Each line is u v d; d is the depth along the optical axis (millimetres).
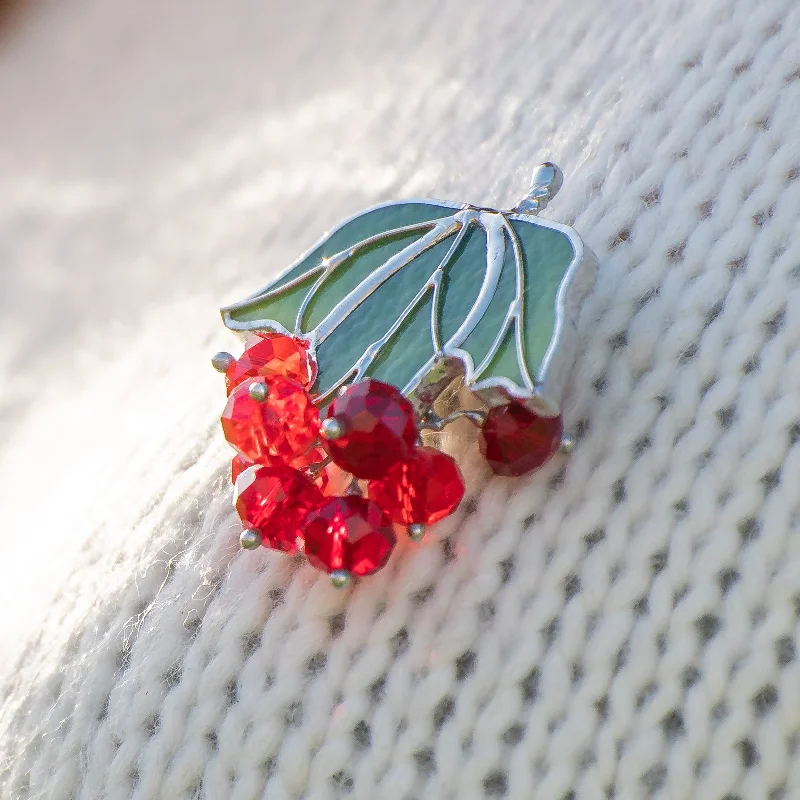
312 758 214
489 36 281
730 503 217
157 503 233
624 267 230
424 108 281
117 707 220
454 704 215
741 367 222
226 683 218
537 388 213
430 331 220
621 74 250
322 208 286
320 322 224
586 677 214
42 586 237
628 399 223
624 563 217
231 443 217
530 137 257
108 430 272
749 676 213
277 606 220
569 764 213
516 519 220
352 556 213
